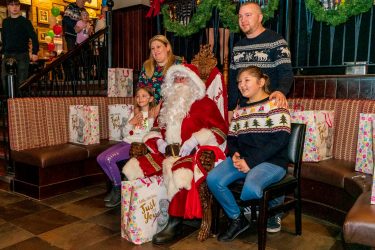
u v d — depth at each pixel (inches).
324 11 129.4
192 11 178.5
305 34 162.9
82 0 228.8
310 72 160.9
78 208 114.1
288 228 97.3
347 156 106.6
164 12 181.9
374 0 128.6
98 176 143.5
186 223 101.7
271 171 81.0
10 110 126.9
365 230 58.2
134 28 210.2
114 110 147.2
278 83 94.3
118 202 115.2
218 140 92.0
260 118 84.2
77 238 90.7
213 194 85.0
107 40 194.2
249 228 97.7
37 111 133.1
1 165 150.0
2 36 194.9
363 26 150.5
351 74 129.8
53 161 122.4
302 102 119.1
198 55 107.9
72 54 170.1
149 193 89.1
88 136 137.9
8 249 84.1
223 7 151.6
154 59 119.6
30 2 322.7
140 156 100.5
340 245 86.3
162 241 87.4
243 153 87.5
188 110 94.9
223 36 160.9
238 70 103.3
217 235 92.4
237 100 105.0
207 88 101.7
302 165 103.1
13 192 131.5
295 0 150.6
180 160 87.7
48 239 90.0
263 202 76.6
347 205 93.5
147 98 116.4
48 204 118.1
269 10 138.2
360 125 92.7
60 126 141.3
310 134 102.7
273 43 96.7
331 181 95.0
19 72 195.6
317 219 104.0
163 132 103.5
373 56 149.3
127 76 169.0
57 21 322.3
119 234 93.6
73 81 174.4
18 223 100.8
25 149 128.7
